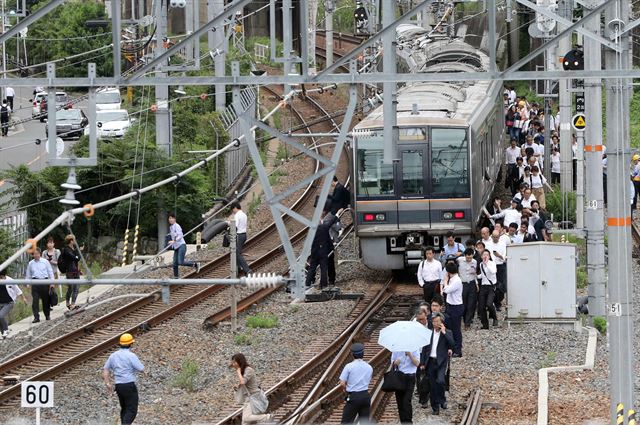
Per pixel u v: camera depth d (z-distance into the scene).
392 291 70.12
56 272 68.69
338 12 177.12
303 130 126.00
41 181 89.19
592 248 58.72
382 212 69.38
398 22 33.97
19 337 61.12
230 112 116.94
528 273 59.34
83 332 60.22
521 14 135.38
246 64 124.31
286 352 55.97
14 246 80.50
